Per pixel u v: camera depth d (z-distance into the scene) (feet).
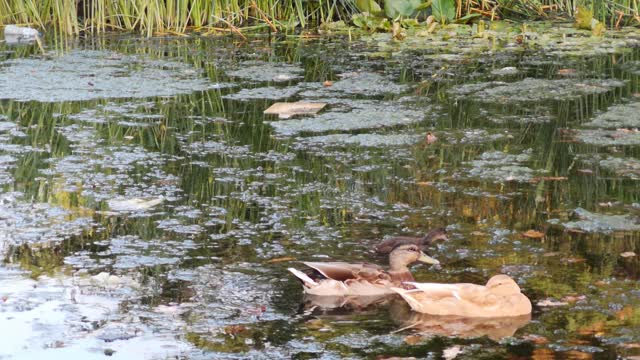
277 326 25.80
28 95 54.29
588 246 31.55
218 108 51.75
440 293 26.68
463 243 31.91
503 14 79.61
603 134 45.91
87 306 27.09
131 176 39.91
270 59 65.16
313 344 24.58
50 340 24.88
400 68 61.77
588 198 36.68
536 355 23.76
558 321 25.81
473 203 36.19
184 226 33.83
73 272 29.60
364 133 46.62
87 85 56.90
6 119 49.24
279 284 28.71
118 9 76.33
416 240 31.60
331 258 30.71
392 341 24.73
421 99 53.36
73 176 39.83
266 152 43.47
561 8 80.28
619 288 27.99
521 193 37.35
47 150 43.78
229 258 30.73
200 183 38.93
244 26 77.05
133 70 61.26
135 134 46.62
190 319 26.22
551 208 35.53
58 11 73.31
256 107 52.01
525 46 68.85
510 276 28.99
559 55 65.46
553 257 30.58
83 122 48.78
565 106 51.42
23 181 39.11
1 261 30.50
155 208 35.78
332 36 74.02
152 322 26.03
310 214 35.12
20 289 28.27
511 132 46.44
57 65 62.64
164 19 76.18
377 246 31.65
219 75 60.03
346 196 37.17
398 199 36.78
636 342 24.39
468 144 44.50
